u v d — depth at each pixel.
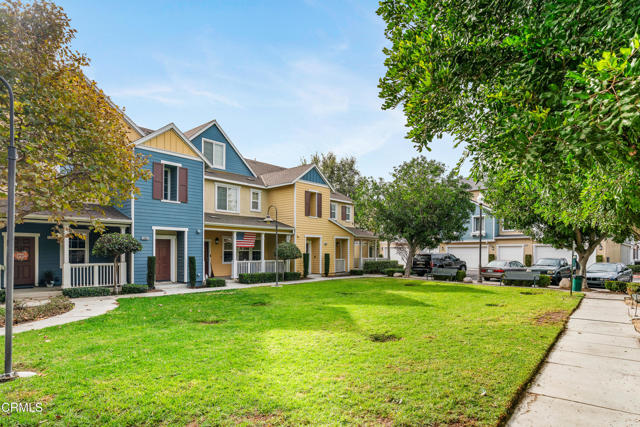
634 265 29.72
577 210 7.73
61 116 7.28
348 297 12.36
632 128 1.92
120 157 8.59
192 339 6.46
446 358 5.36
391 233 21.80
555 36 2.69
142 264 14.39
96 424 3.46
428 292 14.00
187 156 16.34
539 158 2.49
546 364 5.32
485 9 3.13
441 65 3.34
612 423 3.53
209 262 19.25
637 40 1.87
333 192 30.34
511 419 3.62
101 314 9.09
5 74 6.93
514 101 2.89
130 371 4.80
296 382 4.41
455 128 3.62
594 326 7.91
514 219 16.08
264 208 22.67
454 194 20.02
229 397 3.99
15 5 7.39
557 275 18.75
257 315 8.84
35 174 6.66
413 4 3.60
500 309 9.86
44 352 5.67
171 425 3.43
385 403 3.85
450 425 3.41
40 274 13.41
